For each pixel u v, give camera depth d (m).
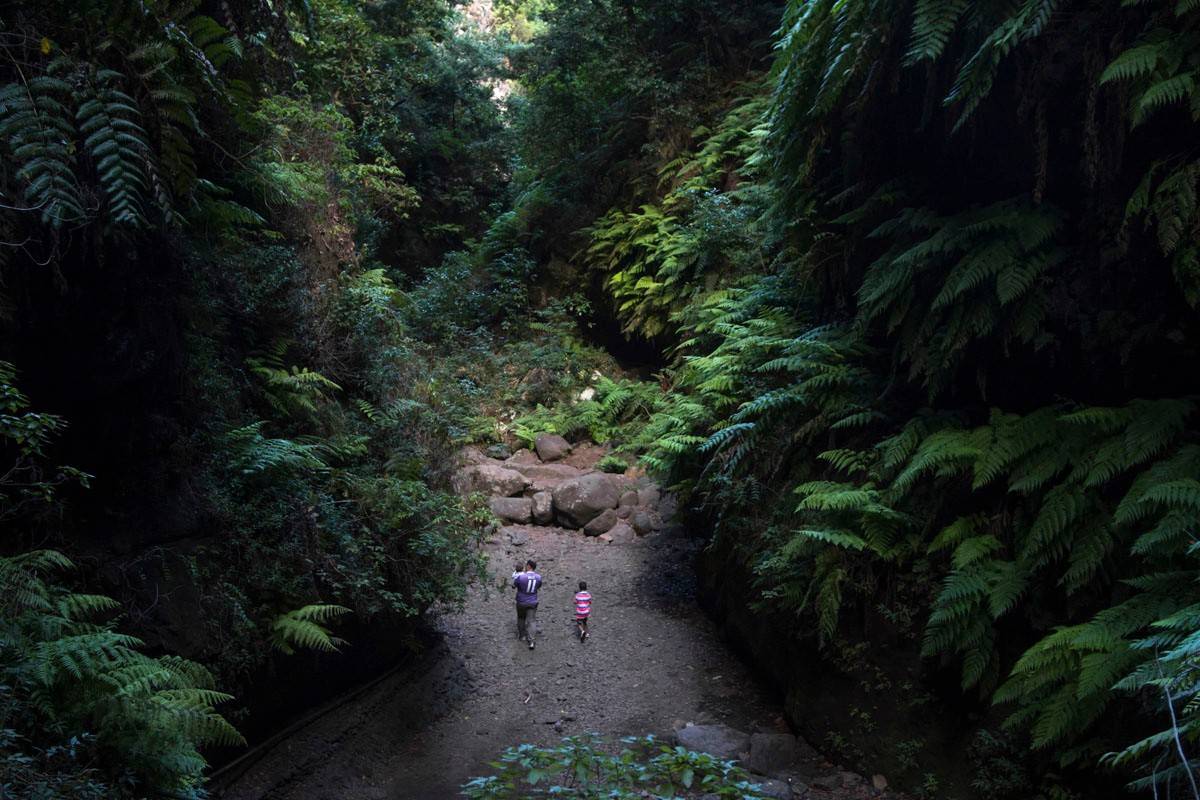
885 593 6.16
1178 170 4.59
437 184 20.59
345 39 13.22
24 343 4.34
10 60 3.18
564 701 7.83
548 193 17.75
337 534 6.62
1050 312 5.46
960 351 6.02
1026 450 5.41
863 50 5.82
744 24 14.70
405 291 18.80
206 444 6.04
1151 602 4.38
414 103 20.06
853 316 7.76
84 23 3.20
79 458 4.87
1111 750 4.54
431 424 8.96
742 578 8.17
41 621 3.79
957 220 5.91
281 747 6.18
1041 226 5.38
